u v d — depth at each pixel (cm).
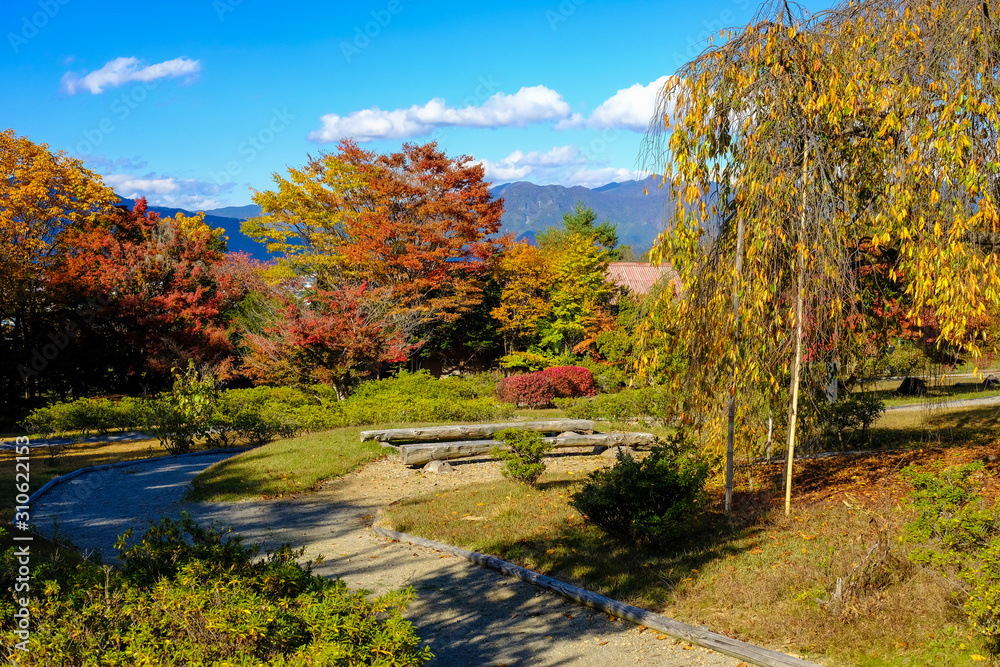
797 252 716
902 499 763
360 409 1870
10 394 2622
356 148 3181
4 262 2469
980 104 626
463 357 3794
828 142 721
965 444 1118
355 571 723
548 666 487
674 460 791
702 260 772
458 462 1369
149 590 401
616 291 3612
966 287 632
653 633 534
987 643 443
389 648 333
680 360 838
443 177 3117
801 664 456
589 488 789
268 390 2248
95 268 2697
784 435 982
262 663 317
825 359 809
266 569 426
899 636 473
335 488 1178
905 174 665
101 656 345
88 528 914
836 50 711
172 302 2677
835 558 590
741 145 723
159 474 1360
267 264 3212
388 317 2536
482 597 635
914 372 1016
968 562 492
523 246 3391
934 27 667
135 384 2889
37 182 2614
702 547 707
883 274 823
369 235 3025
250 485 1166
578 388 2777
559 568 688
